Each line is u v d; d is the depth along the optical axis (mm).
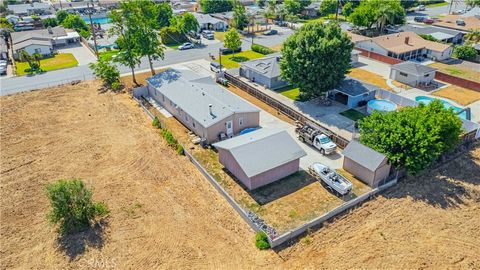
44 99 49438
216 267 23406
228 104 40062
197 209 28688
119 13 52656
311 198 29578
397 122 31250
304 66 41844
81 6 116062
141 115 44688
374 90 45438
